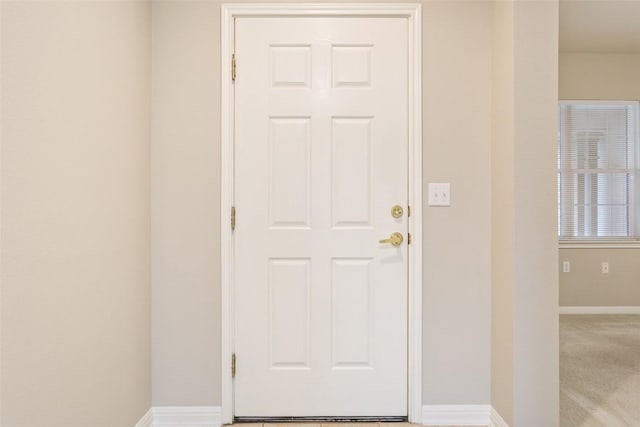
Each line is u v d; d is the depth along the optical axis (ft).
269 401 7.51
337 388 7.52
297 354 7.53
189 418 7.40
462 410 7.47
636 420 7.50
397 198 7.54
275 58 7.51
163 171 7.41
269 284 7.52
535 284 6.61
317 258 7.52
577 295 15.08
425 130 7.49
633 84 15.01
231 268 7.47
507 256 6.82
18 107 4.02
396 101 7.52
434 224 7.50
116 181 6.04
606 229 15.33
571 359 10.58
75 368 4.97
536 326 6.61
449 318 7.50
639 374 9.61
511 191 6.67
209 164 7.45
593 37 13.38
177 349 7.42
